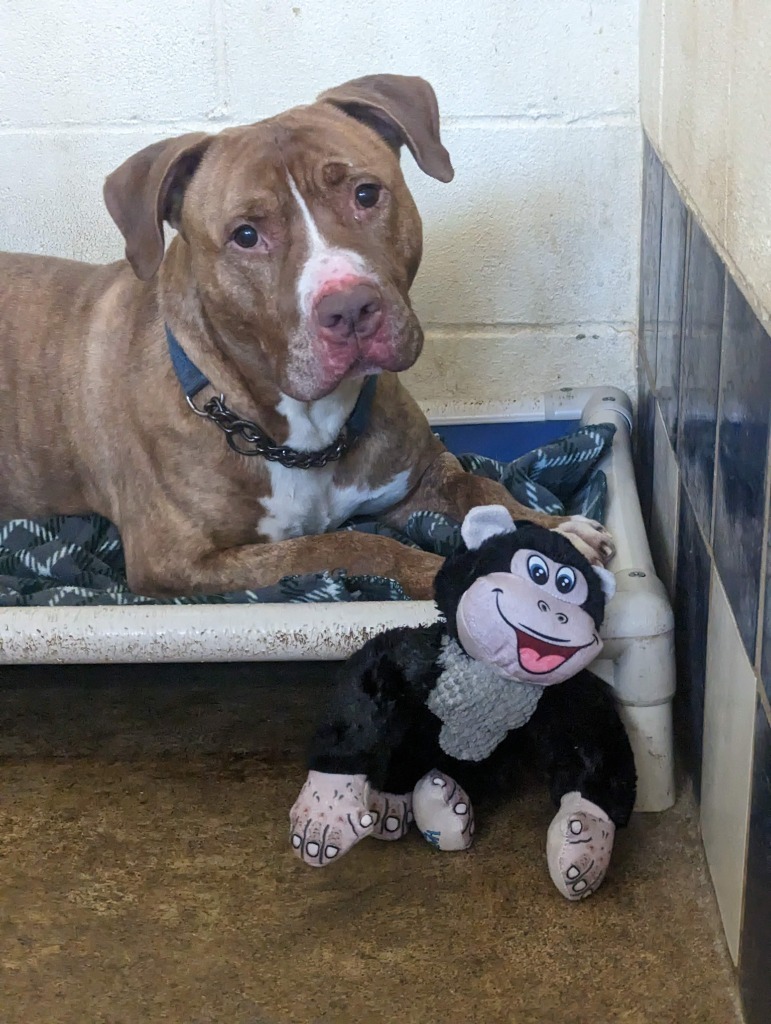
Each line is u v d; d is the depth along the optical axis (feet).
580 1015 4.48
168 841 5.55
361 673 5.10
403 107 6.12
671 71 6.45
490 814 5.58
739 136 4.39
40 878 5.35
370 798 5.21
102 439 6.86
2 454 7.22
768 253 3.86
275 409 6.19
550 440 8.59
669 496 6.55
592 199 8.07
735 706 4.52
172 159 5.65
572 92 7.79
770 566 3.86
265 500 6.49
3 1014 4.63
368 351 5.36
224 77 7.93
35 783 6.02
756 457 4.08
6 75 8.00
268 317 5.65
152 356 6.55
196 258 5.86
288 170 5.51
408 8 7.65
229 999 4.65
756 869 4.15
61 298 7.11
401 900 5.10
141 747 6.27
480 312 8.41
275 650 5.51
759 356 4.03
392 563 6.21
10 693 6.85
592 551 5.95
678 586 6.15
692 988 4.57
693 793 5.61
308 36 7.78
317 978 4.72
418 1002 4.57
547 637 4.75
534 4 7.57
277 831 5.57
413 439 6.99
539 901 5.05
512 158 7.98
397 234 5.79
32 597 6.29
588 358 8.50
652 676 5.29
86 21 7.82
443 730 5.13
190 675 6.98
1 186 8.34
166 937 4.98
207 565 6.43
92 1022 4.58
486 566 4.90
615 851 5.31
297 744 6.23
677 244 6.24
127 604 6.03
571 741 5.08
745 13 4.27
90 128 8.13
